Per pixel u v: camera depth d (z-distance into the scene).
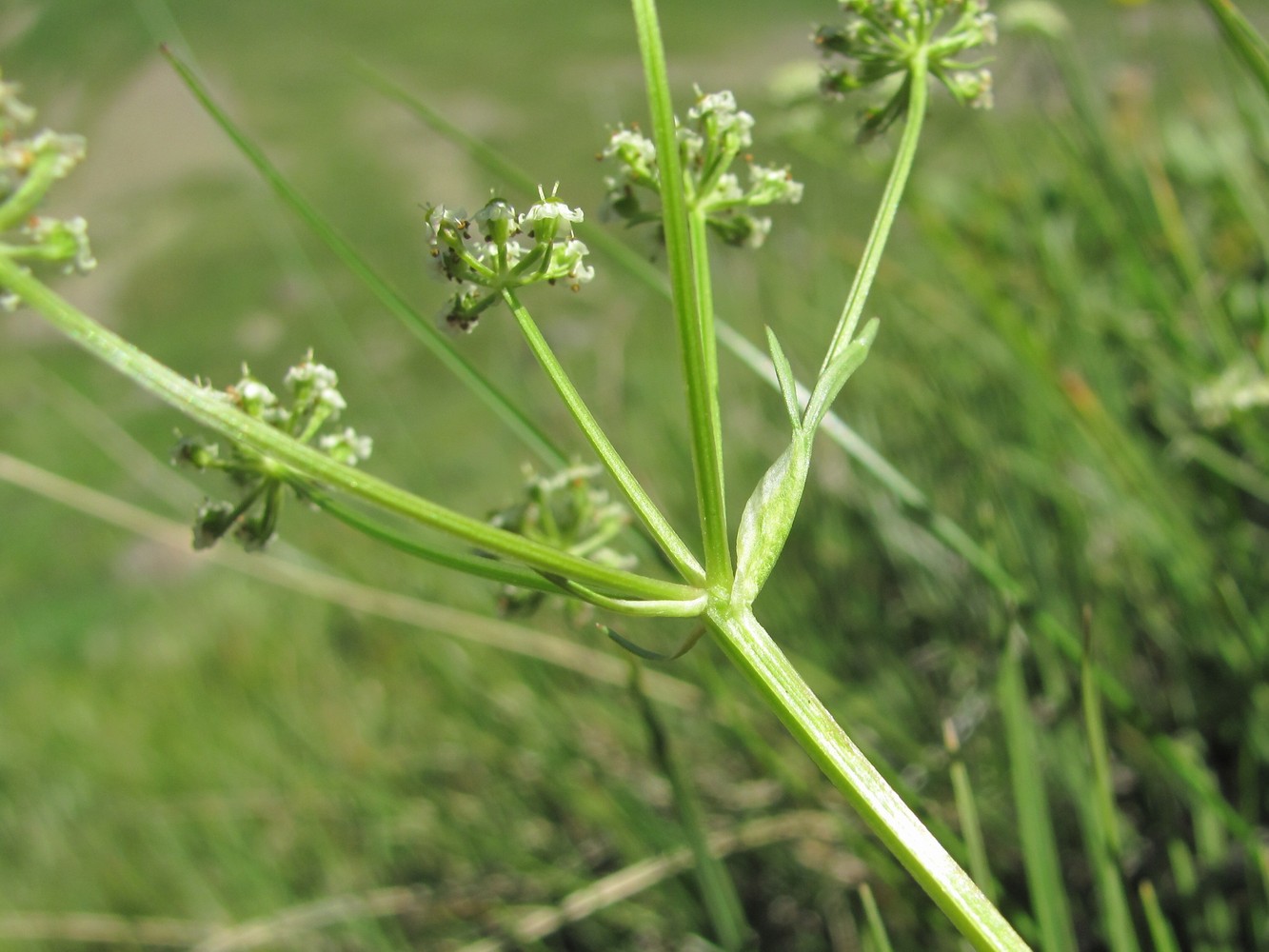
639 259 0.15
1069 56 0.22
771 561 0.08
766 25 0.83
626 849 0.20
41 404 0.65
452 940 0.20
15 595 0.56
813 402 0.08
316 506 0.09
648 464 0.27
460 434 0.51
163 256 0.77
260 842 0.26
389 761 0.25
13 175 0.06
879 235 0.09
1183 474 0.18
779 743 0.20
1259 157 0.21
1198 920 0.13
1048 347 0.20
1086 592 0.15
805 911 0.20
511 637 0.20
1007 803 0.18
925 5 0.11
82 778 0.33
